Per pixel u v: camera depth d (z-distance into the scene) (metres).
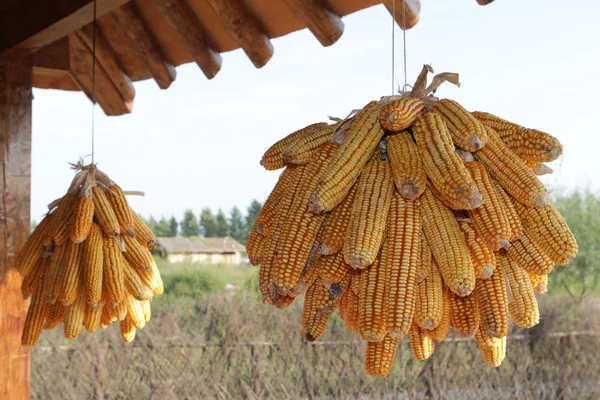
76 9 3.32
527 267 1.63
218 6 3.57
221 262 15.31
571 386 6.96
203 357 6.27
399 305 1.55
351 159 1.62
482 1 2.22
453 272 1.56
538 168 1.75
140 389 6.07
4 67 3.85
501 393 6.75
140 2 4.11
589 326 7.16
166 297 8.98
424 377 6.65
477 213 1.58
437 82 1.79
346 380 6.44
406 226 1.62
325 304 1.75
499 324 1.62
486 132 1.66
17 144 3.87
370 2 3.01
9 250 3.75
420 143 1.62
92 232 2.96
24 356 3.76
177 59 4.41
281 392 6.33
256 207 25.56
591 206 13.98
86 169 3.12
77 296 2.96
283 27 3.58
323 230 1.71
